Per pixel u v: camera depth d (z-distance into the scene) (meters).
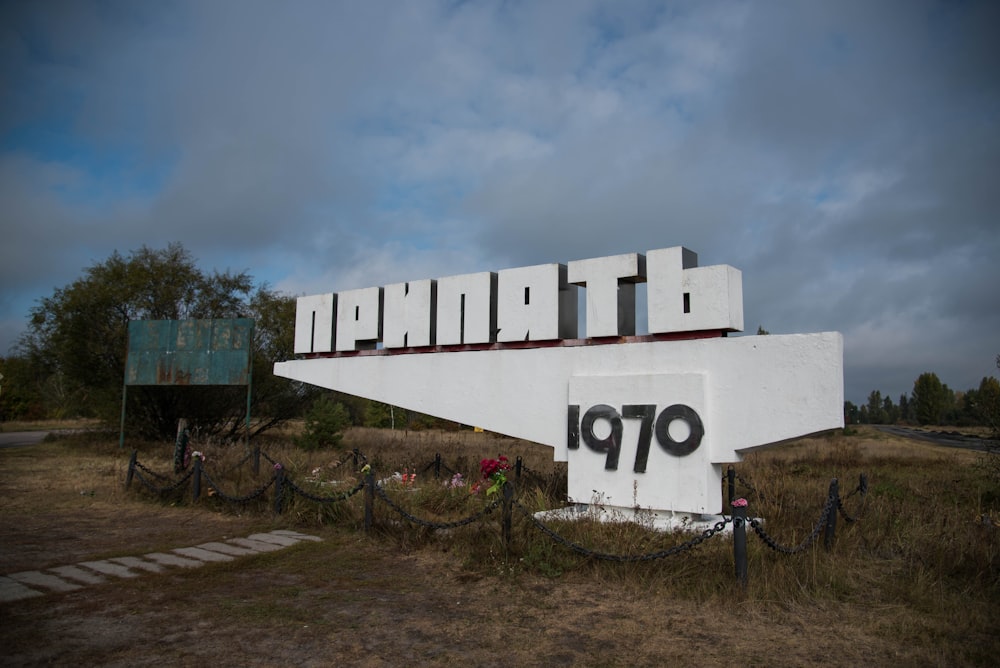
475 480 14.09
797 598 6.62
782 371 8.76
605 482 9.90
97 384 25.16
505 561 7.81
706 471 9.09
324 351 13.73
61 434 28.64
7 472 16.56
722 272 9.31
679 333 9.69
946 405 88.19
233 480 13.36
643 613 6.32
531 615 6.28
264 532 9.96
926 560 7.72
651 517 9.07
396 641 5.62
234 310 26.33
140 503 12.43
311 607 6.49
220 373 19.81
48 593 6.86
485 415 11.48
